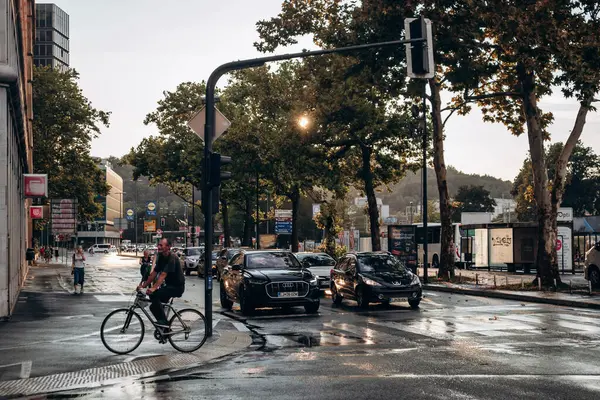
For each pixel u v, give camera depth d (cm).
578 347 1243
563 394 829
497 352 1189
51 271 5162
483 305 2233
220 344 1312
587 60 2536
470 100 3073
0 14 1791
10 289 1989
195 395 861
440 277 3497
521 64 2850
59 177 6375
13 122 2327
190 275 4972
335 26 3109
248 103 5488
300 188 5022
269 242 5844
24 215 4231
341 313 1998
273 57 1446
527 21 2478
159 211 18688
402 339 1388
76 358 1166
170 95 6103
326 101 3838
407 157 4278
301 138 3959
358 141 3953
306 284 1984
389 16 2814
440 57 2802
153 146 6184
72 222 6266
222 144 5038
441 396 827
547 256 2802
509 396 821
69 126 6119
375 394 844
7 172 1859
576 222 5091
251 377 983
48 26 15025
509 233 4425
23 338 1440
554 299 2297
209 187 1407
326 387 895
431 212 12456
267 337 1456
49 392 900
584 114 2780
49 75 6075
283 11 3250
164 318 1237
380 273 2169
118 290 3092
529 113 2880
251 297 1958
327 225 5116
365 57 2961
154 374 1023
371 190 4100
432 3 2716
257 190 5309
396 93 3167
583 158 9094
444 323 1675
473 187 12012
